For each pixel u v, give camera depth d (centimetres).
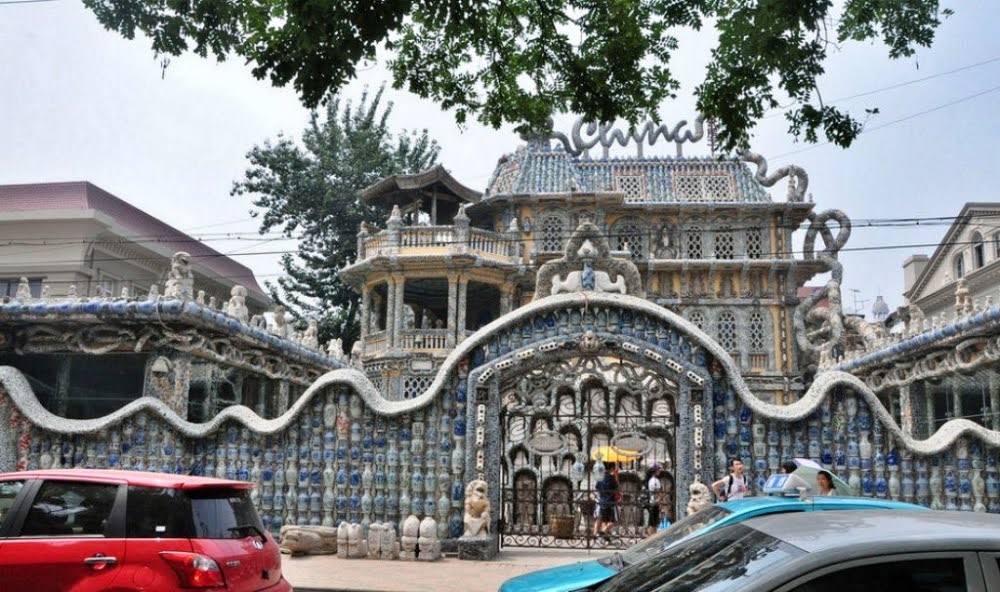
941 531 353
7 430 1445
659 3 930
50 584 618
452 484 1427
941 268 3756
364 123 4116
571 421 1666
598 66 977
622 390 1612
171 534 628
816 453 1383
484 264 3012
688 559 438
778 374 3231
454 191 3375
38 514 652
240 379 2019
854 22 858
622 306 1448
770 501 704
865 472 1367
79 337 1700
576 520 1560
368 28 785
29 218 2811
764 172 3434
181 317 1617
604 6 953
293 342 2102
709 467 1372
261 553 679
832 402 1405
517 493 1717
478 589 1079
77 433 1439
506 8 941
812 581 332
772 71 893
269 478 1464
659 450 1931
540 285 1572
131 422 1469
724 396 1413
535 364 1446
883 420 1380
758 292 3331
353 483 1447
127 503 643
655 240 3369
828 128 904
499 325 1455
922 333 1759
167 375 1666
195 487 657
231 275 3850
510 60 1008
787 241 3350
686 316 3341
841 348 3094
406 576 1174
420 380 2958
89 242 2845
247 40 824
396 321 3022
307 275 3962
